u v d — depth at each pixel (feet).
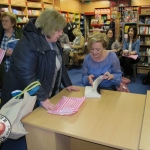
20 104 3.69
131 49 13.67
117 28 23.97
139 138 3.15
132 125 3.56
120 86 6.25
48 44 4.40
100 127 3.53
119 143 3.05
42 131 3.78
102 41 5.36
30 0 21.93
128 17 29.96
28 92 4.14
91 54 5.69
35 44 4.20
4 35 7.93
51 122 3.76
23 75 4.20
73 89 5.54
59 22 3.99
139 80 13.96
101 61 5.84
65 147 4.49
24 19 19.85
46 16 3.98
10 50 6.72
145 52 15.33
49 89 4.96
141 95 5.01
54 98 5.02
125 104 4.48
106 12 33.65
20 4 19.15
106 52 5.91
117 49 14.42
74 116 3.98
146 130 3.31
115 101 4.66
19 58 4.20
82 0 35.19
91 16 37.09
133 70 13.79
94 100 4.76
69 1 31.73
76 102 4.61
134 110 4.17
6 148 6.29
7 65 7.70
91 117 3.91
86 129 3.48
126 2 31.86
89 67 6.02
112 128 3.48
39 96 4.25
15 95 4.10
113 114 4.00
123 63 13.37
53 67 4.63
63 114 4.03
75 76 15.83
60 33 4.20
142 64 15.57
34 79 4.29
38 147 4.02
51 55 4.45
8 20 7.58
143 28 14.88
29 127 3.90
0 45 7.92
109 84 5.95
